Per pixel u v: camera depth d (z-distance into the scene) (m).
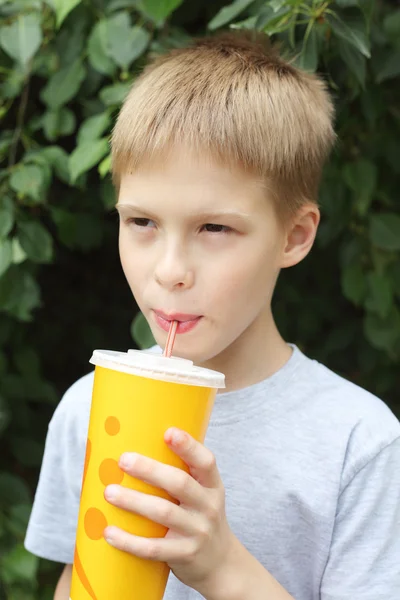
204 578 1.13
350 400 1.44
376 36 1.90
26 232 2.10
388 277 2.24
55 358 3.25
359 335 2.73
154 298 1.24
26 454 2.62
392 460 1.38
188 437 1.04
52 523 1.61
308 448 1.40
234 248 1.23
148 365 1.05
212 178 1.20
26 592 2.36
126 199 1.26
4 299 2.16
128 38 1.89
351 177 2.08
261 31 1.68
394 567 1.34
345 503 1.37
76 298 3.25
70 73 2.04
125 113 1.35
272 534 1.39
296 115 1.38
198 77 1.36
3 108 2.19
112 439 1.06
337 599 1.35
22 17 1.95
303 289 2.80
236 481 1.41
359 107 2.14
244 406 1.43
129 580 1.08
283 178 1.32
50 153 2.08
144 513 1.04
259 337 1.44
